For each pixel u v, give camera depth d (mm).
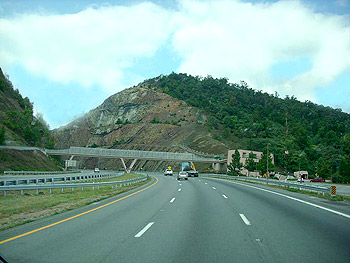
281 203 17422
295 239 8641
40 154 78125
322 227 10367
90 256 7008
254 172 84500
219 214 13336
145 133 169625
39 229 10141
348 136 119688
